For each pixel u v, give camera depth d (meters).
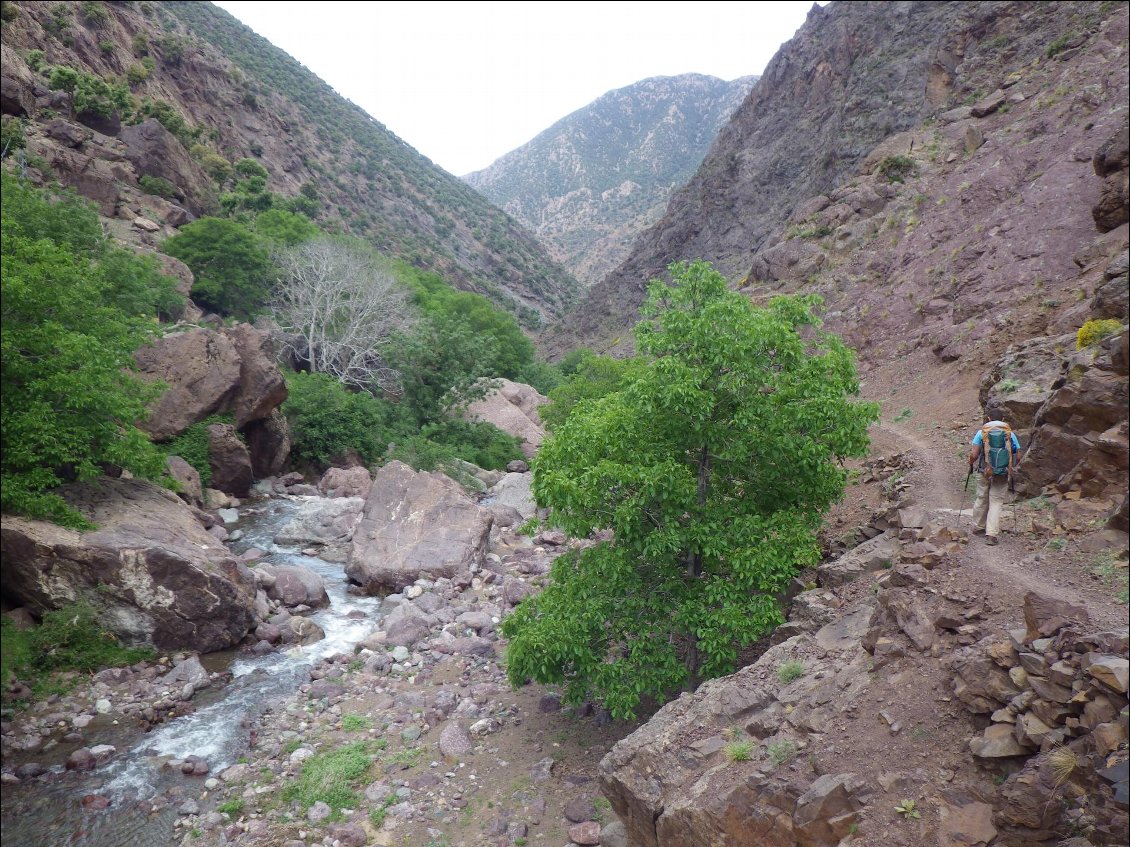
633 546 13.19
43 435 17.97
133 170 71.56
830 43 105.75
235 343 33.62
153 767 13.13
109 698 15.32
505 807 11.80
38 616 17.14
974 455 11.03
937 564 10.18
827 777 7.85
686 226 112.69
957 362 27.66
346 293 56.72
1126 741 6.39
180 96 127.31
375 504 25.66
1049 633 7.70
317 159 184.75
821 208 50.97
